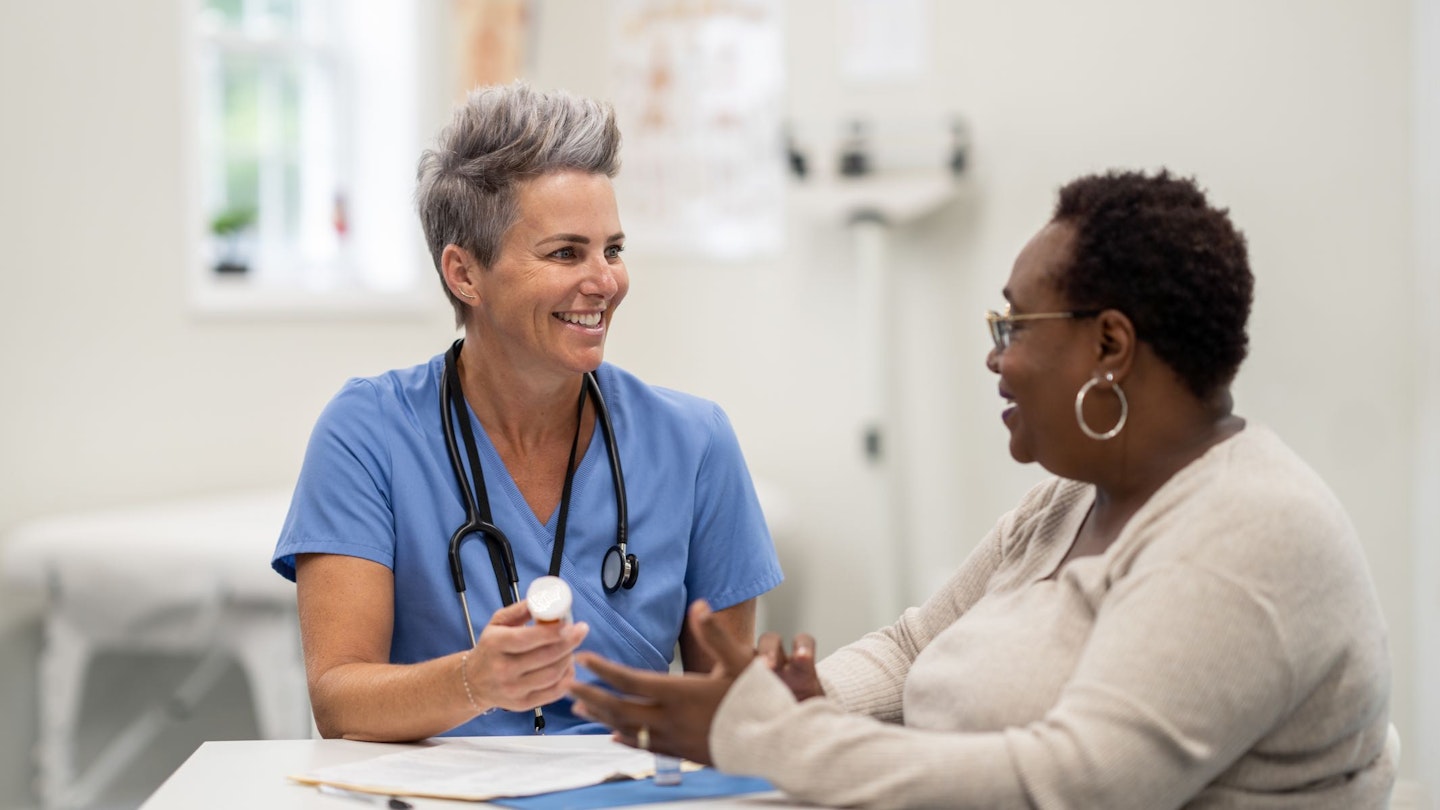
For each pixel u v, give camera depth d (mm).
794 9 4207
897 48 4062
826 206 4008
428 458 1605
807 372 4281
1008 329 1171
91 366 3496
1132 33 3752
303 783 1223
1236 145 3625
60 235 3426
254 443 3863
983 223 3990
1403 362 3422
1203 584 1014
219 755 1343
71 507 3457
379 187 4266
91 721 3439
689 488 1691
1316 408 3531
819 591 4293
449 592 1584
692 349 4445
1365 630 1062
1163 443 1136
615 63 4465
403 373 1672
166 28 3652
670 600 1663
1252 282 1134
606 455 1669
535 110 1561
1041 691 1111
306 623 1541
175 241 3674
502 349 1602
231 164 4012
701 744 1095
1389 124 3436
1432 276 3273
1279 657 1004
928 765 1018
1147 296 1101
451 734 1559
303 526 1552
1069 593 1141
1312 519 1036
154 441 3633
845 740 1044
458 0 4180
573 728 1556
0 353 3309
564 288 1540
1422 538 3334
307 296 3965
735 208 4352
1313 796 1087
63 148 3432
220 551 2934
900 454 4145
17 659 3334
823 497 4281
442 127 1625
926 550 4113
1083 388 1125
